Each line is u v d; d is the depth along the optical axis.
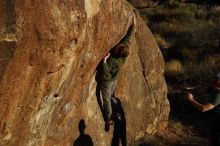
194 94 10.18
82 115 6.09
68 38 4.64
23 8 4.20
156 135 8.36
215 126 5.84
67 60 4.81
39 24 4.32
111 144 6.99
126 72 7.30
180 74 12.28
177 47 14.62
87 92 6.09
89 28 5.16
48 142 5.36
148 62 7.96
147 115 8.08
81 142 6.11
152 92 8.16
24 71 4.34
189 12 21.17
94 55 5.67
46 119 5.08
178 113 9.64
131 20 6.66
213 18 19.83
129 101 7.48
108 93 6.48
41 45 4.38
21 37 4.17
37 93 4.63
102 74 6.26
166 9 22.94
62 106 5.36
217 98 5.68
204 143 8.27
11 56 4.13
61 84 4.98
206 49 14.23
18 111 4.52
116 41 6.28
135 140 7.81
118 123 7.14
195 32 16.47
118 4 6.14
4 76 4.12
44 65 4.50
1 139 4.44
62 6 4.57
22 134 4.73
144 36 7.74
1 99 4.22
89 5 5.05
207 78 11.95
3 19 4.07
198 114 9.61
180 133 8.64
